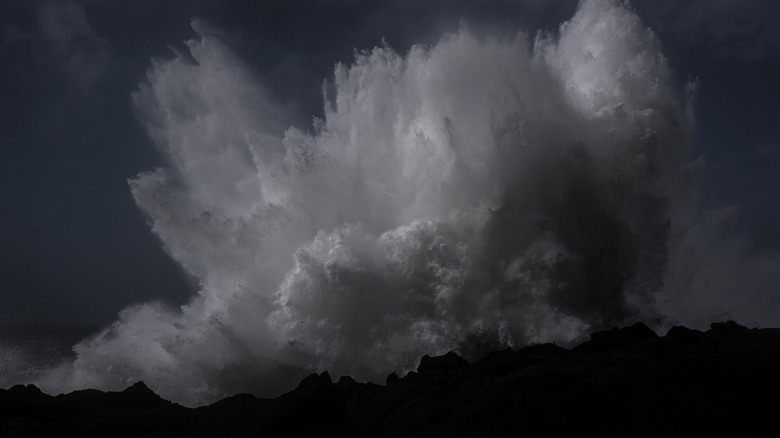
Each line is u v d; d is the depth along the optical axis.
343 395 8.15
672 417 7.34
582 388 7.94
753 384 7.94
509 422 7.78
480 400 8.49
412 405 9.30
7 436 7.38
